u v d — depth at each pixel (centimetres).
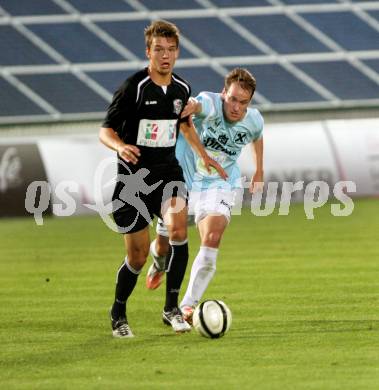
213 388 2691
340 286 4553
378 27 10688
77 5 10400
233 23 10469
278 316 3828
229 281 4759
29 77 9612
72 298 4381
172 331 3547
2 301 4328
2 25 10094
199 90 9725
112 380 2806
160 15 10444
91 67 9788
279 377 2805
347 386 2688
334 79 10056
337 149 8438
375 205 8056
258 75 9975
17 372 2933
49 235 6819
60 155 7919
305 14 10700
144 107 3325
